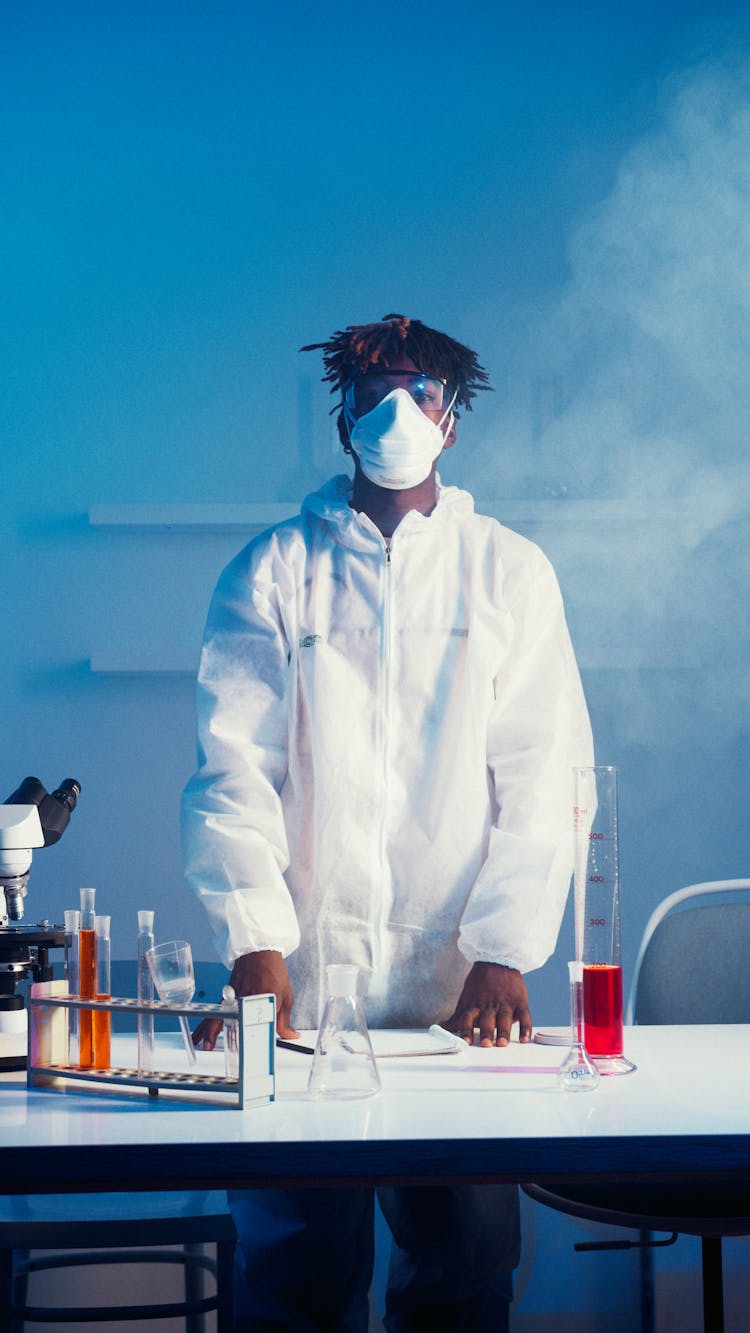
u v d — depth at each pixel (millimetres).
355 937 1709
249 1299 1643
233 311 3391
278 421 3381
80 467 3350
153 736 3328
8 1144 1026
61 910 3273
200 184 3402
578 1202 1517
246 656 1759
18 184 3375
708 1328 1530
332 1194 1608
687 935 1892
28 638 3322
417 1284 1679
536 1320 2166
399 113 3430
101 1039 1271
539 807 1654
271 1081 1173
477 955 1566
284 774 1765
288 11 3430
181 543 3348
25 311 3361
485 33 3443
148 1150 1021
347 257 3410
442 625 1774
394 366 1880
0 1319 1704
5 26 3389
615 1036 1308
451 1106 1147
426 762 1735
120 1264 2363
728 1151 1040
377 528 1837
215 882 1591
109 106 3398
